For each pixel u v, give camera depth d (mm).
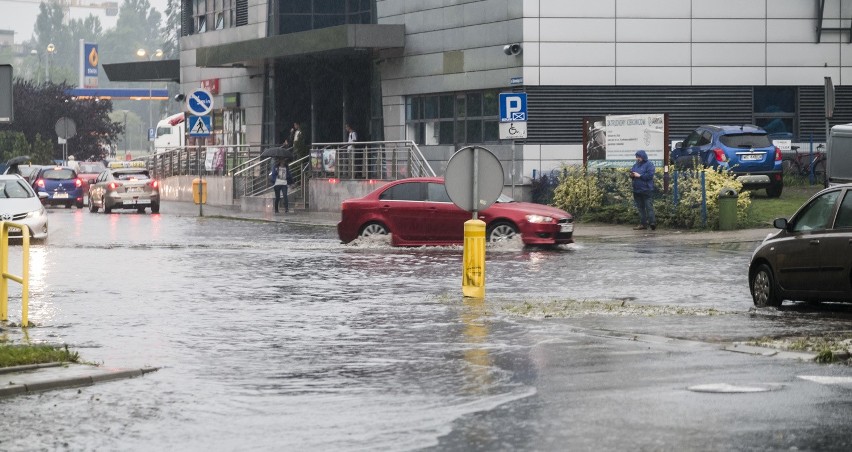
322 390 18359
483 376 19250
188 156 99062
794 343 21938
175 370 20359
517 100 48812
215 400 17656
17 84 140000
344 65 88062
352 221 48156
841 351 20625
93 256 44406
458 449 14219
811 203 27922
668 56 69625
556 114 69000
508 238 46094
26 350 20969
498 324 25688
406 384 18719
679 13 69625
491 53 71312
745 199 53125
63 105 140750
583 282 34344
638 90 69562
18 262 41969
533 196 68500
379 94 82500
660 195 56875
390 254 44406
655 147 57875
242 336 24297
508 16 69875
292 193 83062
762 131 61469
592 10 69000
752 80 70438
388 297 31031
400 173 69188
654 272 37062
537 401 16984
